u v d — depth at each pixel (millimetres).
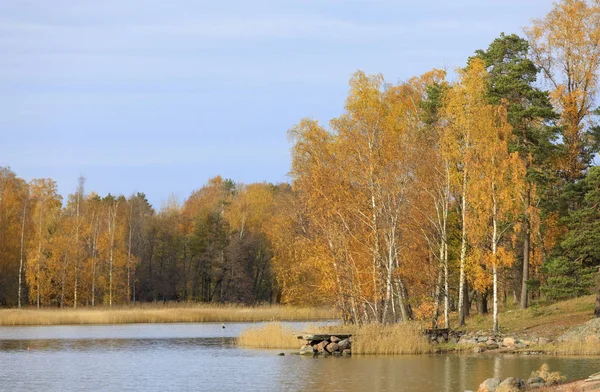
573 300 60000
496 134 52438
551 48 62500
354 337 49062
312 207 53688
